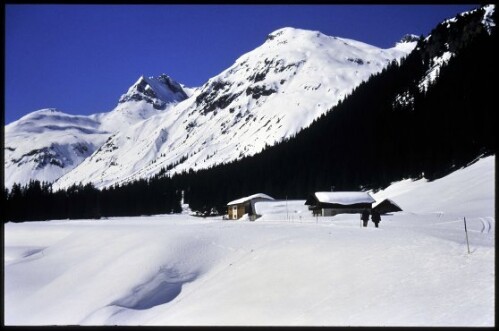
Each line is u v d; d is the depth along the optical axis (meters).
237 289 25.81
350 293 20.94
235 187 163.50
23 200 131.62
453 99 113.12
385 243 28.38
